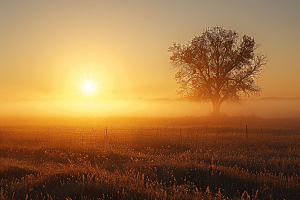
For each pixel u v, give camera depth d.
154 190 7.20
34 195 6.66
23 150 15.78
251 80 40.94
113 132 24.44
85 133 23.91
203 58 40.75
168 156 14.06
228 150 15.84
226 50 40.28
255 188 8.04
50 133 23.97
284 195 7.41
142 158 13.80
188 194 7.09
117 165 11.57
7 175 9.56
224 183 8.23
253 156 13.63
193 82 42.12
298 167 10.90
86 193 6.86
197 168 9.76
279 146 17.38
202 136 21.70
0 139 19.52
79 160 13.60
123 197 6.44
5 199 6.34
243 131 26.28
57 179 8.22
